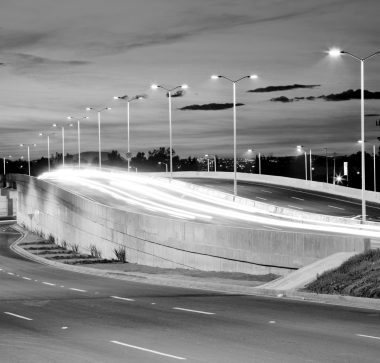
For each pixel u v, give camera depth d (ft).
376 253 94.89
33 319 74.02
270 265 118.01
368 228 180.14
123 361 50.44
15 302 91.35
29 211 317.22
